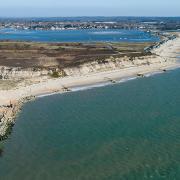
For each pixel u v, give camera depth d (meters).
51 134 79.88
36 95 112.31
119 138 76.62
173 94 114.75
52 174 62.28
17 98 107.31
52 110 97.62
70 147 72.81
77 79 133.38
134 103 104.38
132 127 83.12
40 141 75.94
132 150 70.44
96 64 149.75
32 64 143.50
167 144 72.62
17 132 81.06
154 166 63.66
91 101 107.00
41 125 85.56
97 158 67.62
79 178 60.72
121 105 102.38
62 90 118.94
